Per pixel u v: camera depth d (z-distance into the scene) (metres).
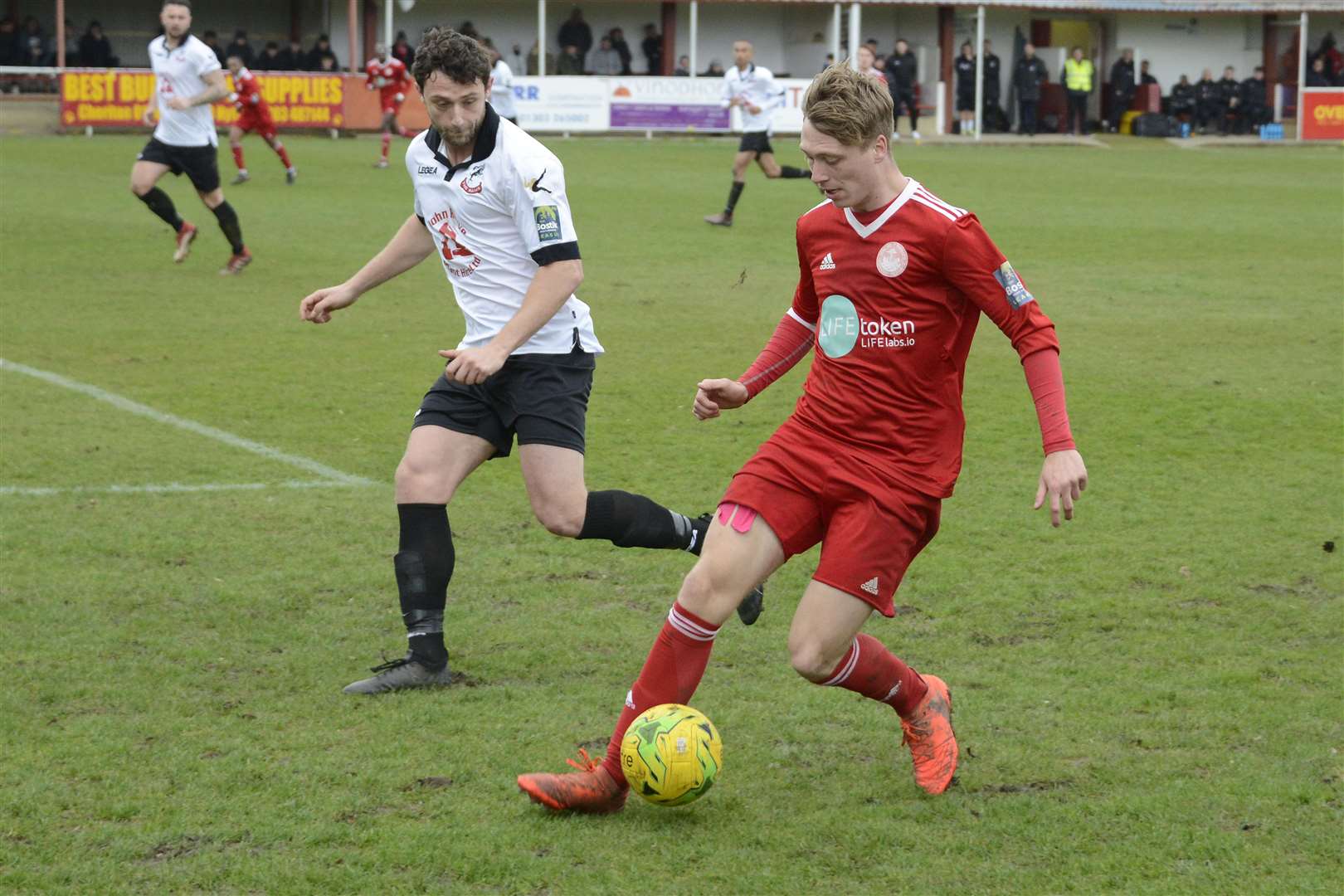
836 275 6.53
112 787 6.73
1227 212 35.09
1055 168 49.16
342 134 57.84
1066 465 6.12
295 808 6.57
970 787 6.91
